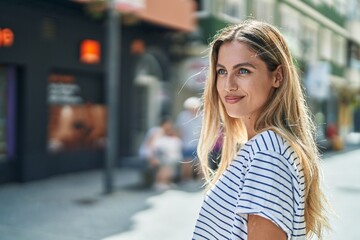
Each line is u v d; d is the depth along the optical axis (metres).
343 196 8.63
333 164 14.33
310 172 1.42
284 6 18.83
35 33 9.52
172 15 12.01
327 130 19.84
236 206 1.34
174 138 9.30
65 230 5.95
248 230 1.28
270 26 1.49
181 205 7.55
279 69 1.46
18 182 9.34
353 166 13.80
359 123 35.22
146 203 7.67
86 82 11.12
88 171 11.09
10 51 9.02
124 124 12.05
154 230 6.04
